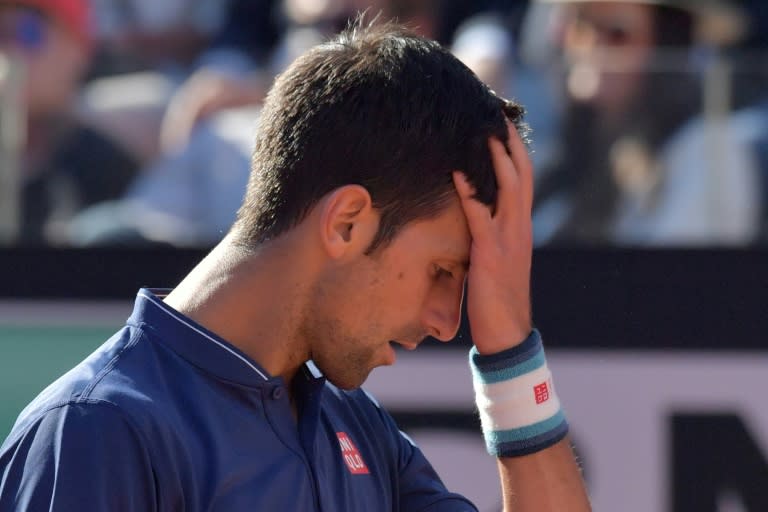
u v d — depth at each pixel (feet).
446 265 17.29
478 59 42.01
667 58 37.47
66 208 37.81
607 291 33.19
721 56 41.14
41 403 15.30
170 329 16.06
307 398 17.07
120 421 14.93
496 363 18.43
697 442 32.58
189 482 15.20
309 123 16.25
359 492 17.88
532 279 33.40
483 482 32.50
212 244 34.78
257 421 16.08
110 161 38.58
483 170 17.07
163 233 38.04
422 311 17.11
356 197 16.08
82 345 33.60
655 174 37.09
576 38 42.55
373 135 16.14
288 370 16.99
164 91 41.32
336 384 17.12
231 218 38.40
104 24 44.11
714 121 37.06
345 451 18.10
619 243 35.91
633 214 36.88
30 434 14.98
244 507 15.47
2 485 14.88
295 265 16.28
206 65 44.68
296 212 16.24
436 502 19.62
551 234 36.86
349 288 16.40
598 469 32.60
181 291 16.80
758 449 32.48
